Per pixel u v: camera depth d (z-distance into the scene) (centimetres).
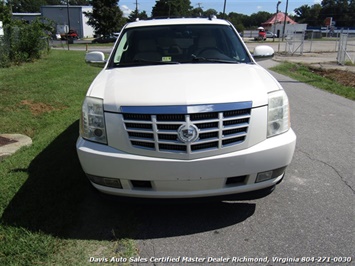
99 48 3503
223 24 467
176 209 345
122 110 283
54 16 6338
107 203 355
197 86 301
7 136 551
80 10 6353
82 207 349
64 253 279
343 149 503
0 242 290
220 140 280
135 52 427
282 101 309
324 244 289
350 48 2877
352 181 401
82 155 298
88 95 312
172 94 286
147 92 294
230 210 342
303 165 448
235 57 421
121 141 286
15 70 1338
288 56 2453
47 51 2041
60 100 822
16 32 1620
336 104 801
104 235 304
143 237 303
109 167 289
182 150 278
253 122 288
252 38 6788
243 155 284
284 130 309
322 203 353
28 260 269
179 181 284
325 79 1222
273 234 304
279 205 351
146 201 299
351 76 1322
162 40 438
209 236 303
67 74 1246
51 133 574
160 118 277
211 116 278
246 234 305
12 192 371
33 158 464
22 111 719
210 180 286
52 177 407
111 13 5209
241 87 302
